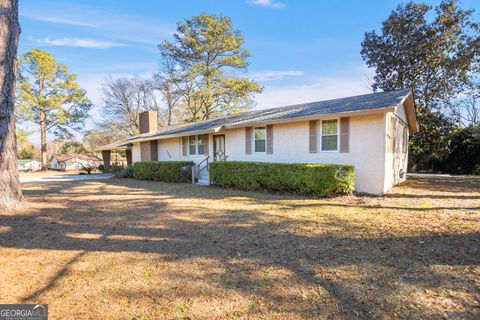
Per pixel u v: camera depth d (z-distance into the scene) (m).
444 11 18.91
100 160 37.00
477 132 16.98
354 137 8.70
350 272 3.05
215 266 3.29
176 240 4.30
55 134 34.16
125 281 2.94
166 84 28.81
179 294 2.66
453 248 3.65
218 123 13.29
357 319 2.22
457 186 10.20
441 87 19.58
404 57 20.20
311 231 4.61
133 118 32.06
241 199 7.83
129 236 4.54
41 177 19.55
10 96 6.13
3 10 5.86
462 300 2.45
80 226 5.17
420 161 20.42
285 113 11.08
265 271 3.12
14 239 4.41
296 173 8.30
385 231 4.50
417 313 2.27
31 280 3.00
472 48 17.95
